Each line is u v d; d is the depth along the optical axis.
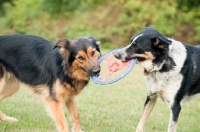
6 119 7.63
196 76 6.88
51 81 6.90
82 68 6.79
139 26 24.12
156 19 23.86
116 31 24.47
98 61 6.74
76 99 9.89
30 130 7.09
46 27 26.61
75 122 7.21
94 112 8.70
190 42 23.70
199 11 24.14
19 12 27.84
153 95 7.05
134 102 10.10
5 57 7.28
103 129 7.51
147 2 24.66
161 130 7.88
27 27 26.94
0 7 31.05
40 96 7.11
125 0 25.39
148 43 6.61
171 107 6.83
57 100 6.88
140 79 13.87
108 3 25.86
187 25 24.05
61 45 6.69
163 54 6.62
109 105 9.59
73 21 26.08
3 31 27.12
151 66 6.71
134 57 6.78
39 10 27.45
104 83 6.94
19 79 7.37
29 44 7.30
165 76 6.68
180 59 6.69
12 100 9.36
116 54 6.88
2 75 7.29
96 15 25.53
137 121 8.30
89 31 24.98
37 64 7.12
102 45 23.97
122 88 11.91
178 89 6.75
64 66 6.76
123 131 7.50
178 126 8.24
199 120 8.95
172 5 24.33
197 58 6.93
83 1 26.67
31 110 8.55
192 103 10.73
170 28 23.78
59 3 26.97
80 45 6.66
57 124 6.82
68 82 6.86
